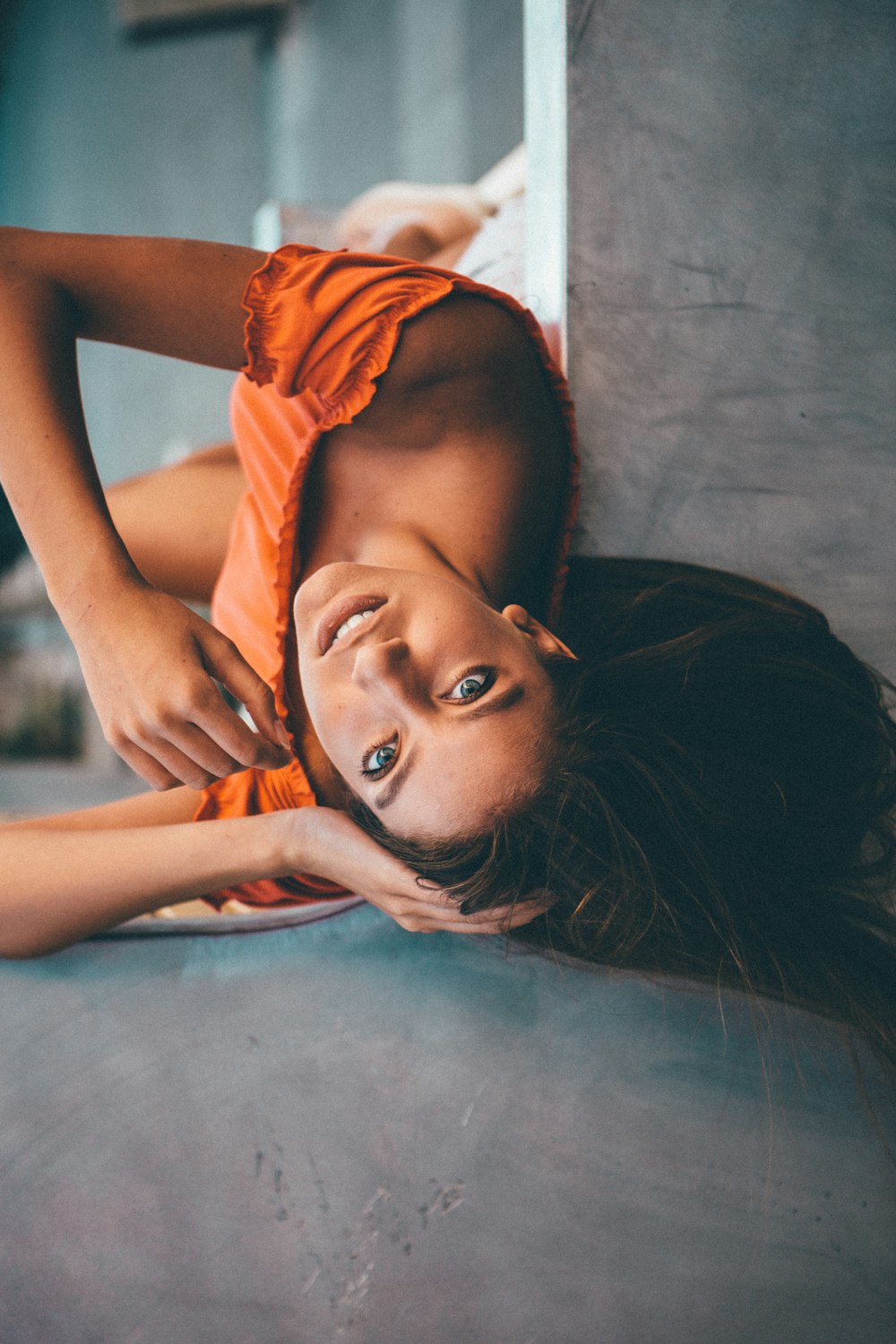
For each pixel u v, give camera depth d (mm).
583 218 1191
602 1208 840
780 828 890
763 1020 871
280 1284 835
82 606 799
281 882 1019
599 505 1200
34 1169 844
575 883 800
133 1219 839
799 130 1224
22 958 879
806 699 951
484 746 770
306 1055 854
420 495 930
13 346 852
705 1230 846
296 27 5043
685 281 1214
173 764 792
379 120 4375
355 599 791
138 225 5898
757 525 1229
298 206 1991
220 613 1177
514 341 957
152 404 5668
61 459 836
